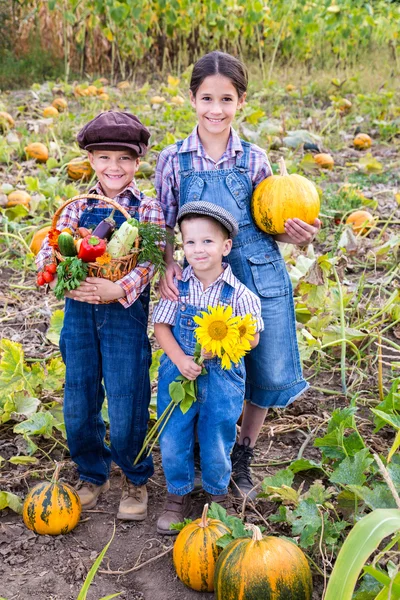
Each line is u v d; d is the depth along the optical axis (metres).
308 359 4.29
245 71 3.00
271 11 13.65
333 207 6.50
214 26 13.47
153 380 3.92
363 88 11.87
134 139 2.92
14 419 3.85
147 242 2.85
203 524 2.69
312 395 4.17
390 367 4.43
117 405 3.02
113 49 12.86
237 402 2.93
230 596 2.38
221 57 2.93
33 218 6.29
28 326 4.84
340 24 13.12
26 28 13.57
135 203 3.03
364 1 13.32
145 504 3.18
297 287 4.59
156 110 10.48
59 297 2.80
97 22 12.70
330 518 3.02
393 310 4.81
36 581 2.77
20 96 11.34
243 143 3.15
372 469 3.14
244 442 3.35
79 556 2.91
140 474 3.17
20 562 2.86
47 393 4.04
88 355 3.04
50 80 12.91
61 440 3.75
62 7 12.96
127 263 2.85
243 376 2.98
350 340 4.44
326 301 4.56
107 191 3.03
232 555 2.43
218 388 2.89
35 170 7.55
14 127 9.05
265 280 3.12
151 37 13.19
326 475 3.39
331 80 11.89
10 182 7.16
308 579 2.42
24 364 3.87
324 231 6.11
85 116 9.68
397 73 12.73
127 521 3.14
